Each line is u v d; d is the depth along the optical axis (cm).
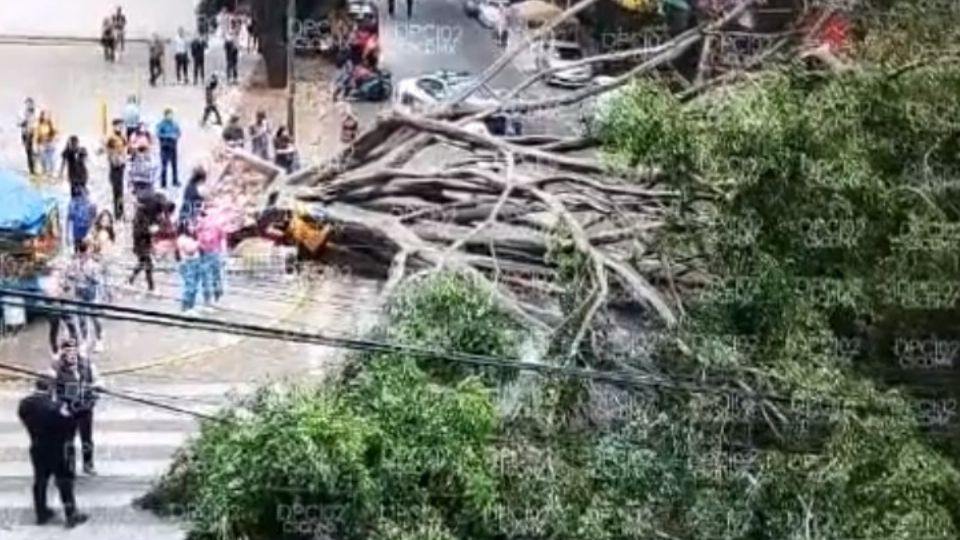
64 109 3192
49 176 2770
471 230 1880
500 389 1602
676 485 1546
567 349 1627
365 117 3052
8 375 1988
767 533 1532
